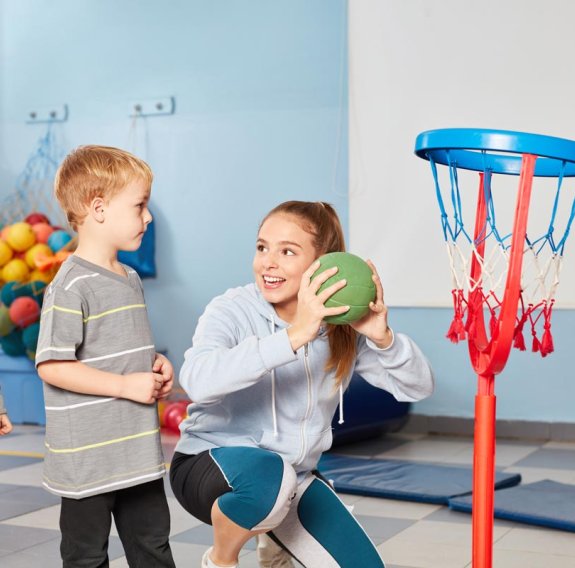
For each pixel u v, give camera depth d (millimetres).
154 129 5266
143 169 1897
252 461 1678
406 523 2875
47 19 5488
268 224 1801
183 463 1811
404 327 4715
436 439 4500
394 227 4719
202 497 1725
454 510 3033
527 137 1496
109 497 1816
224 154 5109
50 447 1795
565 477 3539
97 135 5402
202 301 5172
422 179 4652
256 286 1904
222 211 5121
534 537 2709
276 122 4992
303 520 1812
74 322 1767
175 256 5219
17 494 3223
